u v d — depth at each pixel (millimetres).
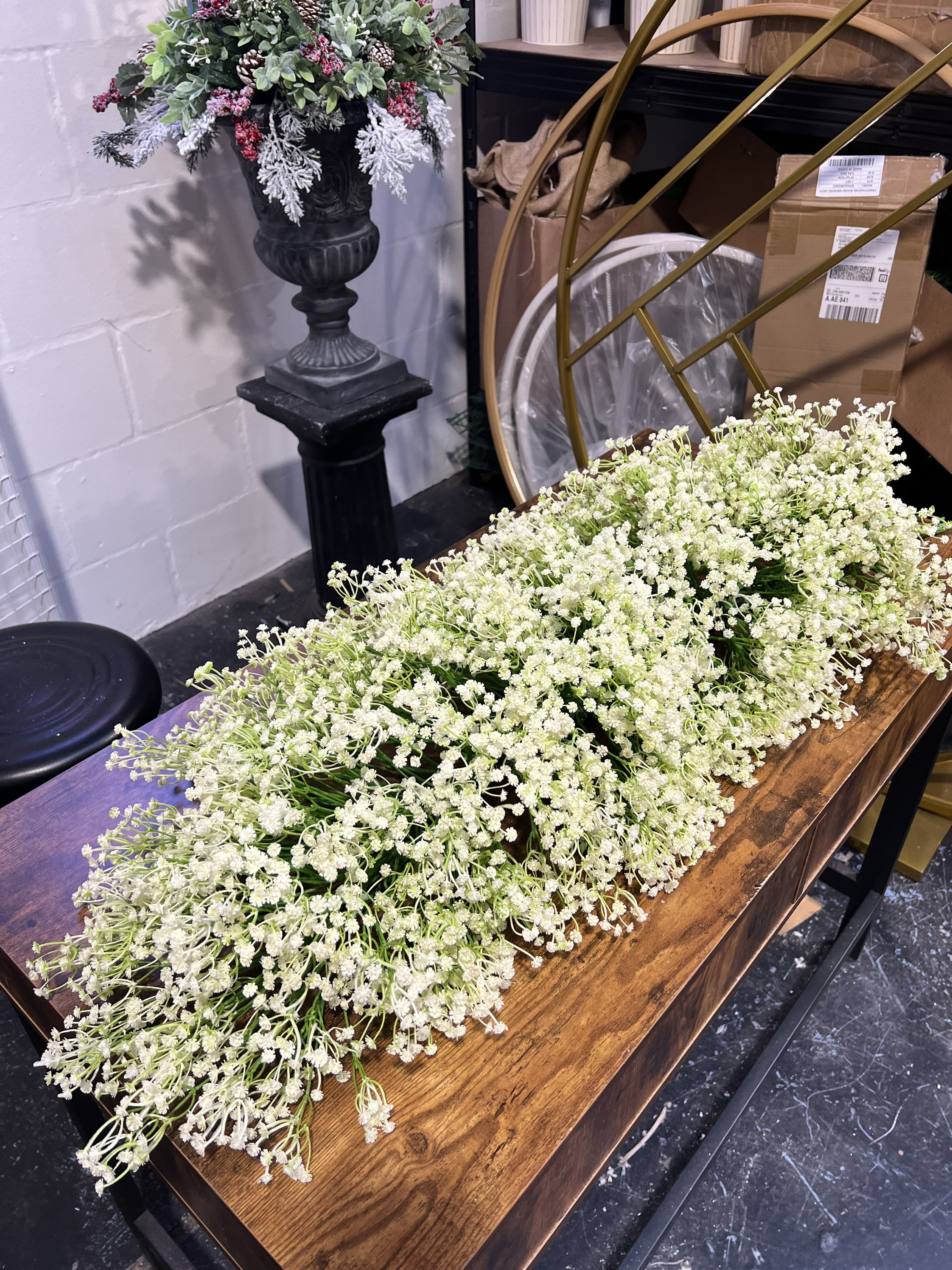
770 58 1931
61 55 1784
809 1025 1596
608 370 2492
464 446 3211
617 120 2418
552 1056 750
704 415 2008
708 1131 1451
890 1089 1504
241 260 2240
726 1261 1303
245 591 2654
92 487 2184
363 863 754
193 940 677
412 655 884
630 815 853
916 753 1450
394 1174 680
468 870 779
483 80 2455
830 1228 1335
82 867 939
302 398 2078
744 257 2184
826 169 1806
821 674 970
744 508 1030
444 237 2781
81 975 770
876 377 1939
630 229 2453
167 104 1635
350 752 819
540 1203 721
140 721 1535
